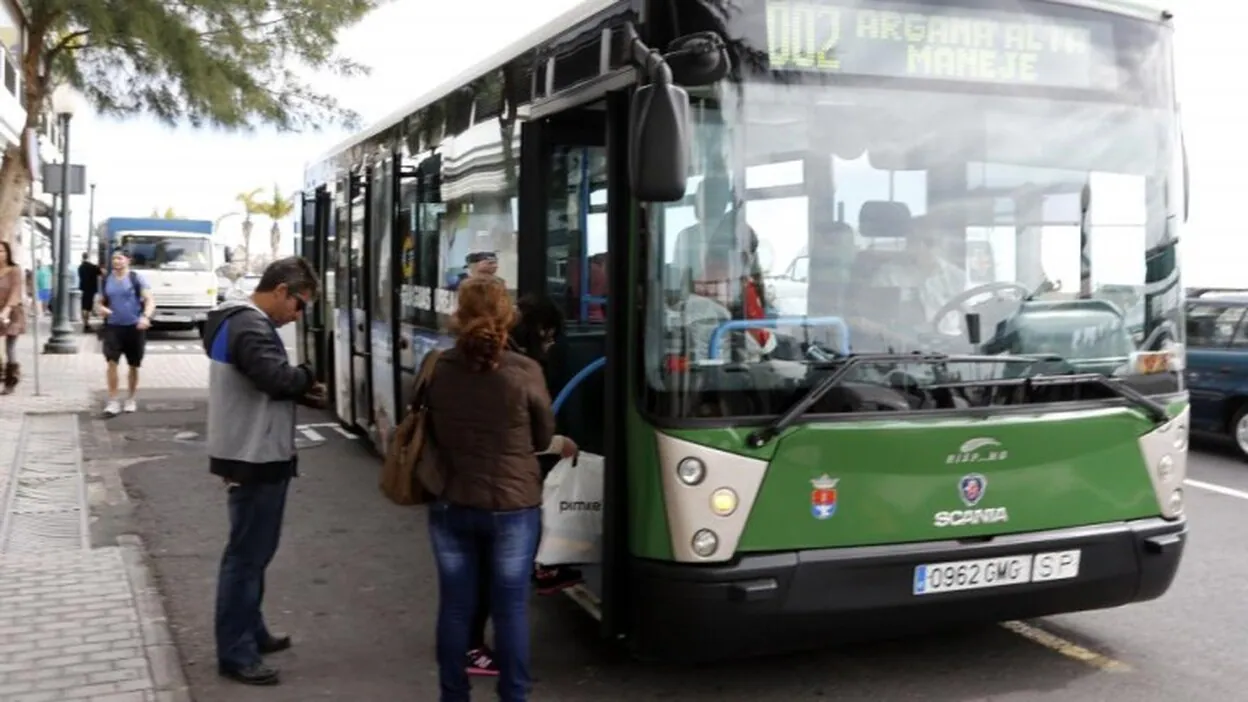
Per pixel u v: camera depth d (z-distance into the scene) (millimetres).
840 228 4531
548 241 5809
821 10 4535
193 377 17516
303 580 6781
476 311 4211
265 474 4918
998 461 4629
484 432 4219
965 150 4738
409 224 8438
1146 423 4934
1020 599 4699
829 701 4867
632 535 4531
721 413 4332
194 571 6902
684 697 4918
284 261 4902
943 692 4969
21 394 14414
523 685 4320
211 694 4922
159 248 27703
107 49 15242
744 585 4273
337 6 15414
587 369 5555
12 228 15320
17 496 8672
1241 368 11188
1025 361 4707
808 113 4512
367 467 10375
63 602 5980
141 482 9516
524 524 4273
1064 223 4879
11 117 25031
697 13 4371
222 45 15016
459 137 7164
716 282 4379
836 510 4426
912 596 4504
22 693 4750
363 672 5242
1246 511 8812
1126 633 5762
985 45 4789
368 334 9805
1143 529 4898
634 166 4047
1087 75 4977
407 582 6750
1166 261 5082
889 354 4527
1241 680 5109
